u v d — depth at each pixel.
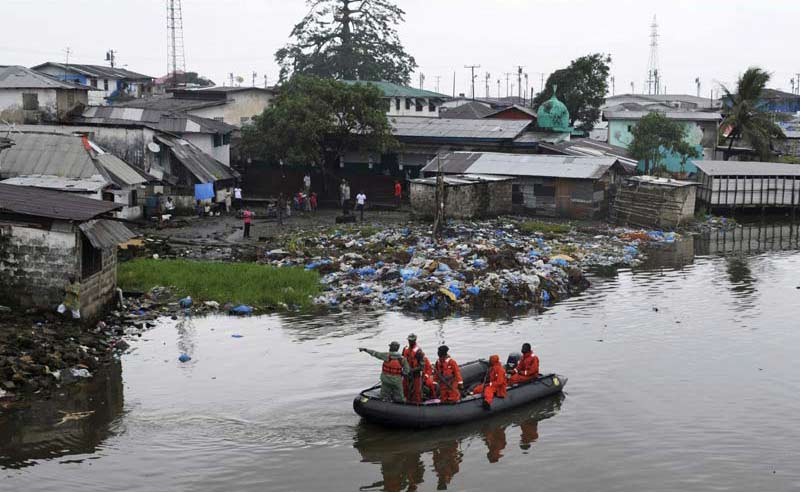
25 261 27.61
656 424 21.84
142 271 36.84
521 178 58.78
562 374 25.69
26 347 25.02
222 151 65.50
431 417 20.97
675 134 69.56
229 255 43.03
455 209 54.12
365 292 35.16
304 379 24.81
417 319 31.95
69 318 27.64
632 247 48.59
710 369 26.34
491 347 28.38
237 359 26.62
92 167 42.47
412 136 67.06
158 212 54.25
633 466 19.39
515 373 23.33
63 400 22.72
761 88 74.19
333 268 39.00
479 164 60.22
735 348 28.61
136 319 30.70
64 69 100.19
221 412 22.14
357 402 21.30
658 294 36.91
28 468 18.70
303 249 43.38
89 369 25.08
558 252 45.28
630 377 25.50
